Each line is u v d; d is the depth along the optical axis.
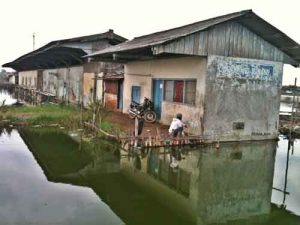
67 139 12.85
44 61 29.09
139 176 8.59
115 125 13.80
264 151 11.91
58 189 7.27
